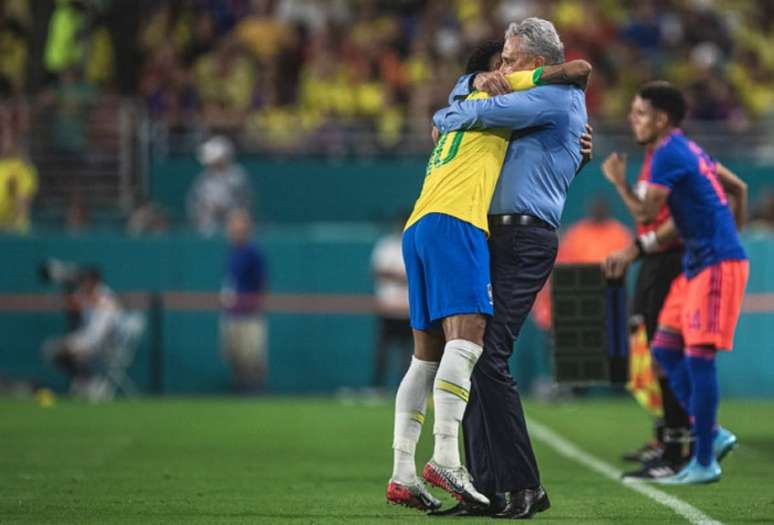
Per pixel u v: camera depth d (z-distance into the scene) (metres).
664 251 37.53
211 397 71.38
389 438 49.50
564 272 34.38
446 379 27.66
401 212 68.94
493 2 84.75
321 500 32.47
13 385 71.88
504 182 28.25
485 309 27.69
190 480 36.91
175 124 78.81
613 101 81.88
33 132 76.31
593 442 48.62
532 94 28.02
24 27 82.81
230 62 81.25
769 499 32.59
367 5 84.81
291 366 72.75
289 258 73.25
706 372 35.28
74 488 34.88
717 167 36.53
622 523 28.27
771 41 92.62
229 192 74.19
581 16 85.19
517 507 28.31
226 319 71.12
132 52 83.31
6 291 72.44
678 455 37.53
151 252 73.00
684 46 86.94
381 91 80.06
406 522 28.12
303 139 78.00
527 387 72.06
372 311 72.81
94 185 76.38
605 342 34.16
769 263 71.62
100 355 70.94
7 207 73.62
